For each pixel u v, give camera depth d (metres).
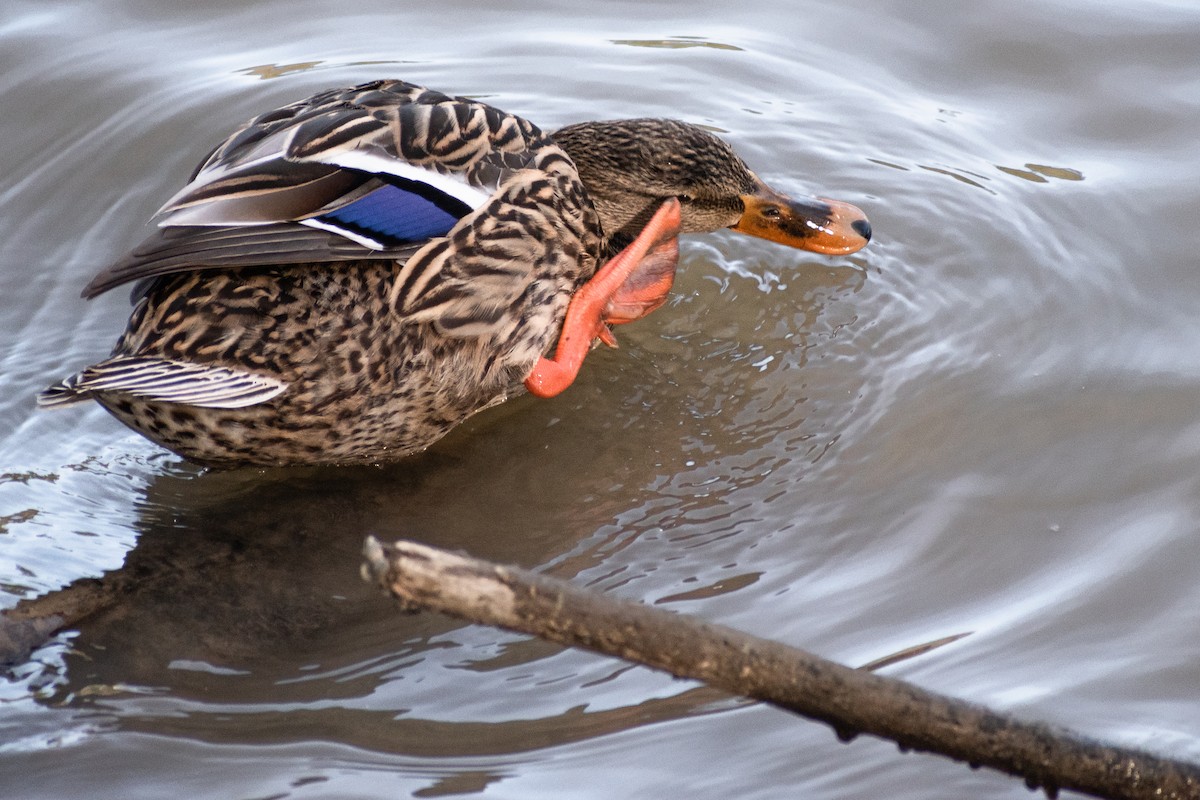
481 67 14.69
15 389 11.01
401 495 10.12
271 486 10.24
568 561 9.33
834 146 13.65
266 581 9.24
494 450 10.55
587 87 14.42
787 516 9.65
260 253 8.80
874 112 14.05
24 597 8.98
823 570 9.09
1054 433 10.20
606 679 8.29
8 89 14.02
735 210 12.04
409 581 5.58
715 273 12.54
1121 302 11.53
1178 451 9.92
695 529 9.59
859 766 7.58
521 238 10.16
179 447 9.64
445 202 9.73
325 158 9.33
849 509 9.66
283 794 7.39
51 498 10.05
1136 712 7.72
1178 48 14.41
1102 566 8.97
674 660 5.93
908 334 11.46
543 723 7.93
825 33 15.12
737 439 10.50
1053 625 8.48
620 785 7.43
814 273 12.38
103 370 8.58
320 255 8.96
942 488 9.77
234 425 9.38
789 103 14.23
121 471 10.39
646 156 11.71
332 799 7.35
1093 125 13.69
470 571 5.65
